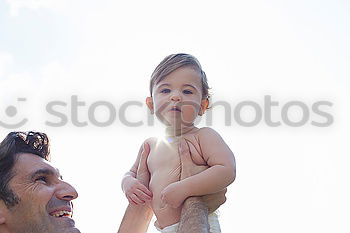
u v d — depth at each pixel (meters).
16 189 3.91
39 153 4.15
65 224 3.92
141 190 3.64
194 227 3.24
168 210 3.52
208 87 3.82
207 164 3.55
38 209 3.89
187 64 3.70
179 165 3.58
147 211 3.96
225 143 3.58
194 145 3.59
